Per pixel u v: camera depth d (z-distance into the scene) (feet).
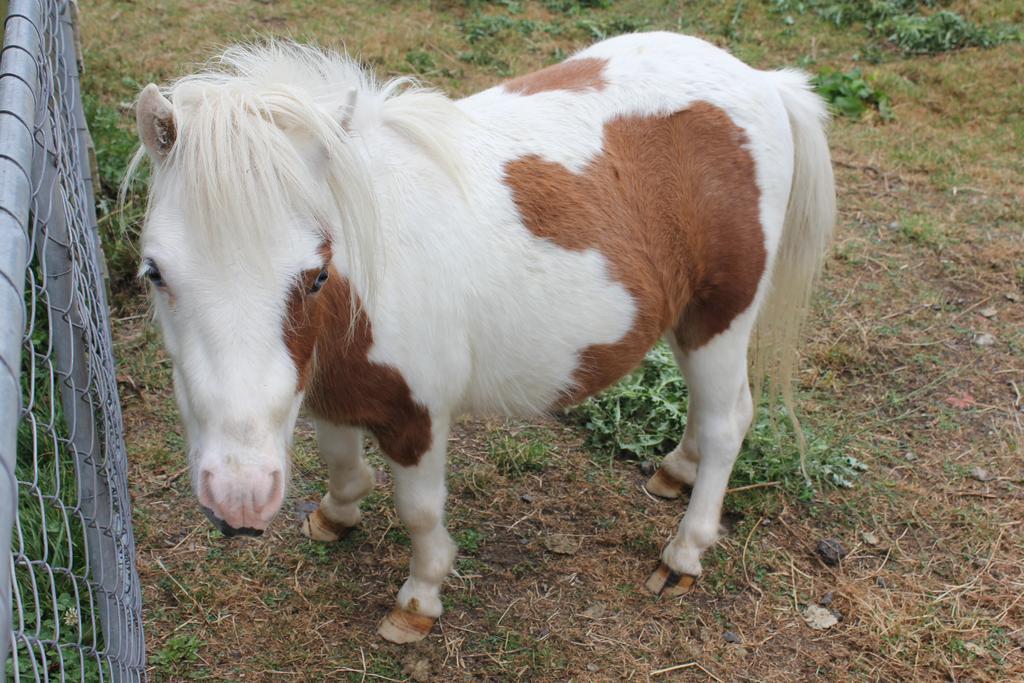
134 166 5.77
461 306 7.36
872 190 17.42
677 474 10.62
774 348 9.93
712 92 8.47
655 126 8.24
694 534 9.37
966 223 16.43
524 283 7.62
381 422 7.51
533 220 7.62
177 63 18.31
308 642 8.57
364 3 22.95
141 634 7.69
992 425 11.96
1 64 5.08
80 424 6.28
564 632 8.95
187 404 5.90
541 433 11.53
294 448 10.84
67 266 5.91
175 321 5.57
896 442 11.66
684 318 9.19
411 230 7.05
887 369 12.92
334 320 6.64
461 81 19.67
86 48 18.37
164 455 10.31
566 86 8.30
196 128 5.34
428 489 8.05
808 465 10.97
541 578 9.54
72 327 5.89
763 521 10.43
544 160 7.78
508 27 22.50
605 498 10.66
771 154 8.77
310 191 5.53
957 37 23.43
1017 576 9.78
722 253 8.70
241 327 5.34
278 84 5.86
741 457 11.11
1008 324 13.92
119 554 7.06
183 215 5.38
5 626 2.73
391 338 7.00
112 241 12.61
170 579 8.89
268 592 9.00
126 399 11.10
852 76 20.92
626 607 9.30
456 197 7.33
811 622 9.21
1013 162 18.56
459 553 9.74
